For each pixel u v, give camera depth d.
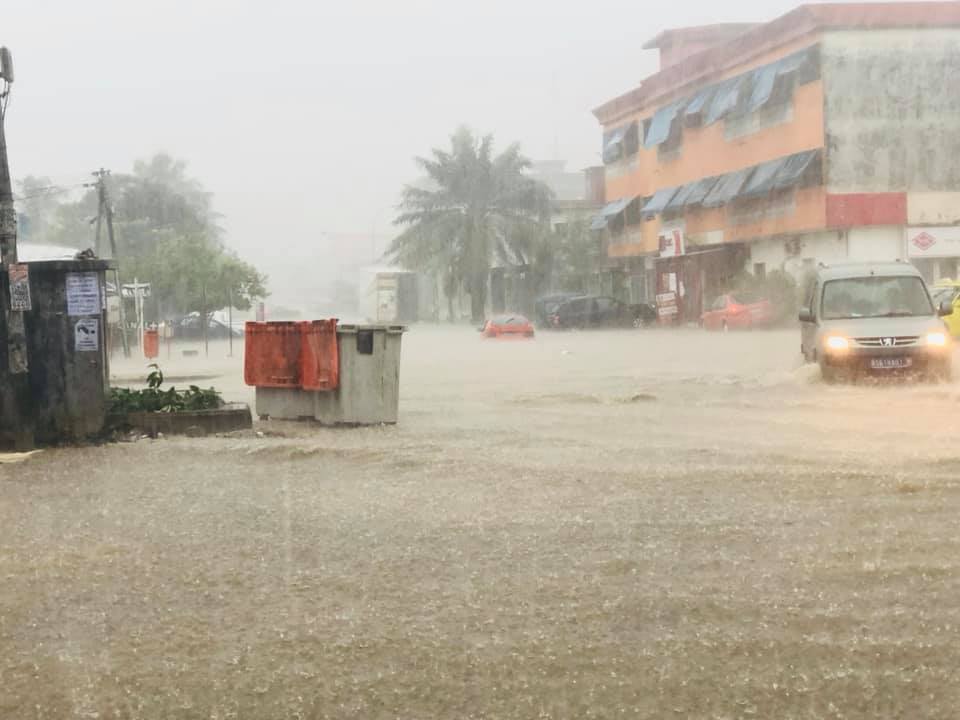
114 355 42.53
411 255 81.50
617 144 67.94
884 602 5.59
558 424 13.75
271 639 5.27
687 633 5.18
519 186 79.44
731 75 53.97
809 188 47.34
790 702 4.33
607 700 4.39
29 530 7.97
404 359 31.36
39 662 5.02
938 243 46.44
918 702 4.29
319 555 6.95
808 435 11.95
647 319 59.12
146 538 7.59
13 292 12.77
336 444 12.14
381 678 4.71
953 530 7.12
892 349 17.22
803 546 6.79
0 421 12.91
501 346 40.12
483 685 4.59
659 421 13.75
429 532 7.52
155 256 66.19
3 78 15.19
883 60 46.06
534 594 5.91
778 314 47.03
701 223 57.62
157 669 4.90
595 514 7.93
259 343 15.16
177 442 12.82
